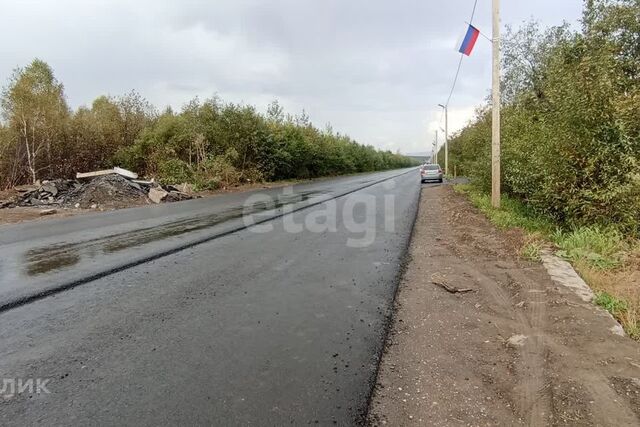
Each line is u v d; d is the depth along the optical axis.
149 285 5.31
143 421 2.57
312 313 4.39
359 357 3.42
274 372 3.18
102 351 3.54
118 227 9.85
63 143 22.62
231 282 5.43
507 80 15.16
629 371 3.04
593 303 4.31
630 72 8.76
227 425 2.52
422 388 2.98
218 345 3.64
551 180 7.71
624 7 9.51
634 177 6.36
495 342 3.69
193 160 25.94
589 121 7.11
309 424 2.54
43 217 12.57
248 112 28.91
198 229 9.32
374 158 70.81
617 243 6.29
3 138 19.75
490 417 2.63
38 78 21.00
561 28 13.56
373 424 2.55
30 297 4.89
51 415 2.65
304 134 39.97
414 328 4.05
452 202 15.22
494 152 11.32
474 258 6.60
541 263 5.96
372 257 6.81
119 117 25.69
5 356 3.48
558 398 2.77
